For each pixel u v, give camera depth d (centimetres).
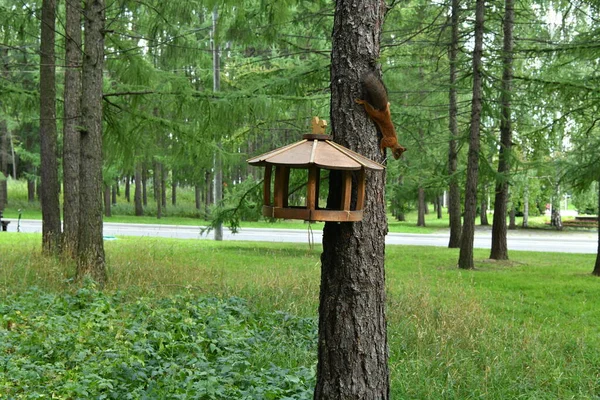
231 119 1120
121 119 1152
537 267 1622
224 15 1173
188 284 922
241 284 1010
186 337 622
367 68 411
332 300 404
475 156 1574
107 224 3138
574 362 671
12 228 2672
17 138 4259
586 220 4347
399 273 1394
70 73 1232
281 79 1394
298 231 3016
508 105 1664
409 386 574
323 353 408
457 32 1756
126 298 860
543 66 1633
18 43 1565
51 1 1269
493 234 1797
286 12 1155
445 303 939
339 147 376
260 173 2892
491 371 610
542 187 3856
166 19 1193
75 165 1237
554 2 1509
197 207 4447
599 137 1459
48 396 461
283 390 503
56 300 777
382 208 412
